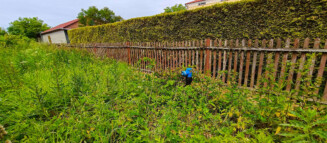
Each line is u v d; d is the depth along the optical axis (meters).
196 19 5.31
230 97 2.45
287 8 3.53
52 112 2.45
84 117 2.06
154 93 3.06
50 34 28.09
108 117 2.19
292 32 3.55
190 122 2.14
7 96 2.59
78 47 8.64
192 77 3.48
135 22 7.63
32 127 1.88
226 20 4.60
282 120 1.81
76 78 3.19
